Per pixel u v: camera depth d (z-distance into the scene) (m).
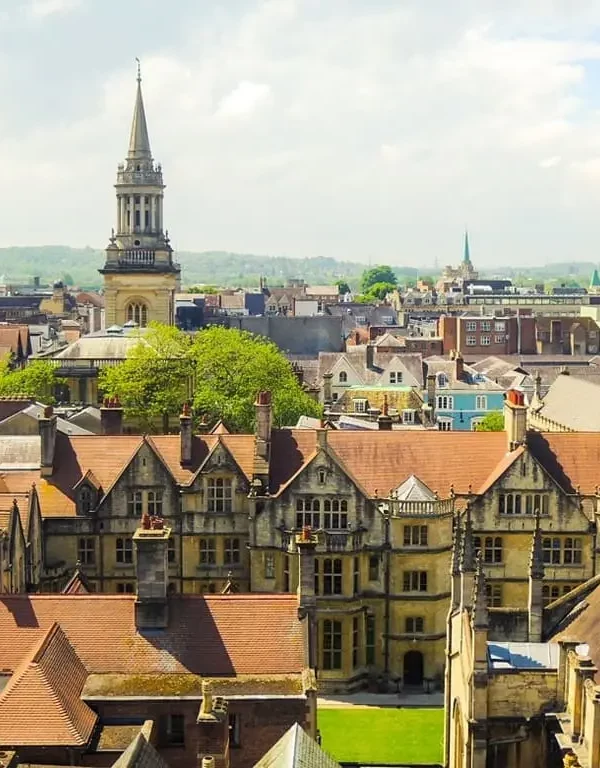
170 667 68.06
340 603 102.00
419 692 103.31
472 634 60.66
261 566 105.19
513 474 105.50
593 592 69.56
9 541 87.06
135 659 68.44
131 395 161.88
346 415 171.12
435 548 103.50
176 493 107.62
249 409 156.62
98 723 63.47
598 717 52.69
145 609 70.00
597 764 52.81
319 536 102.06
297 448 109.88
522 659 63.69
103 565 107.81
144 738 51.41
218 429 124.19
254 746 65.19
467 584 66.75
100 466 111.25
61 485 109.44
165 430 161.88
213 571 107.88
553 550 106.25
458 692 66.75
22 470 114.25
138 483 107.50
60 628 68.56
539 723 59.78
